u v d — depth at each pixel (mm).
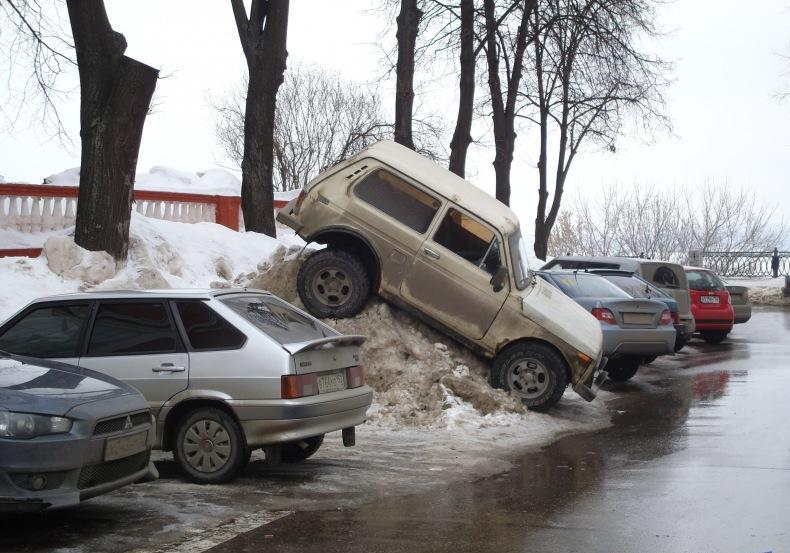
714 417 11898
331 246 12648
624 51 26453
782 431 10633
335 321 12195
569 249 53875
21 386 6363
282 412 7707
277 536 6188
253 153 21078
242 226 22797
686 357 19688
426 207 12172
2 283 13391
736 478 8078
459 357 12273
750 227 52781
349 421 8367
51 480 6051
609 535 6230
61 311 8312
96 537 6156
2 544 6004
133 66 15102
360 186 12273
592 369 11883
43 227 17328
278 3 20672
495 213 12203
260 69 20844
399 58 22266
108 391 6758
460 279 11969
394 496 7465
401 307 12172
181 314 8102
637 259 20297
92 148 15117
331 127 52094
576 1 25328
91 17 15016
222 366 7852
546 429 11047
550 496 7469
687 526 6453
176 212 21031
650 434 10742
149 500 7250
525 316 11875
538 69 29812
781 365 17938
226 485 7828
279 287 13148
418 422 10938
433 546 5957
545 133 36938
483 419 11109
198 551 5840
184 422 7895
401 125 22266
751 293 35781
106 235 15039
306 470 8547
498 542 6055
